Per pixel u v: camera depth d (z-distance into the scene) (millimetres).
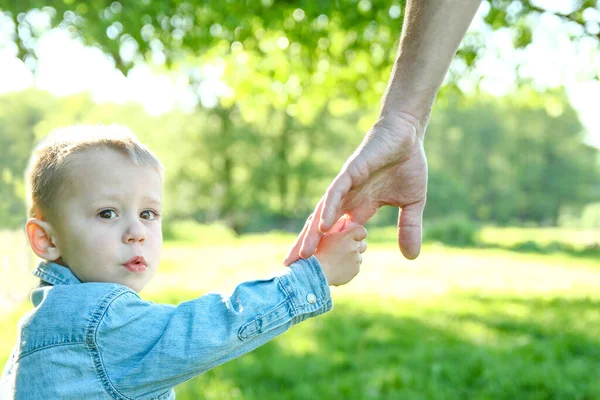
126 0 6207
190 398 3953
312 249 1489
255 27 7188
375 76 7844
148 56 6812
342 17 6824
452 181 46906
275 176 32688
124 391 1363
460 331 6301
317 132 33188
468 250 18969
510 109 49531
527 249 20281
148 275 1484
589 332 6316
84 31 6277
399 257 16016
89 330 1364
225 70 7973
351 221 1602
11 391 1462
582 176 50000
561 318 7223
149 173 1493
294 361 4883
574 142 49906
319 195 34094
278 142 33344
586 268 14523
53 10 6371
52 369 1370
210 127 32438
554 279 11945
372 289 9969
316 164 33125
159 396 1427
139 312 1403
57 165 1453
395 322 6746
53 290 1427
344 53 7520
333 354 5168
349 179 1484
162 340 1357
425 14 1528
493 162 50531
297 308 1447
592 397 4266
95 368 1364
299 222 38688
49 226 1464
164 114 32125
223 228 25844
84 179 1428
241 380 4410
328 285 1489
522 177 50125
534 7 7391
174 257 15164
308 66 7699
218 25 6969
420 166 1575
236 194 32438
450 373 4641
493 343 5715
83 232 1422
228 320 1388
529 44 8008
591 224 49906
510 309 7938
